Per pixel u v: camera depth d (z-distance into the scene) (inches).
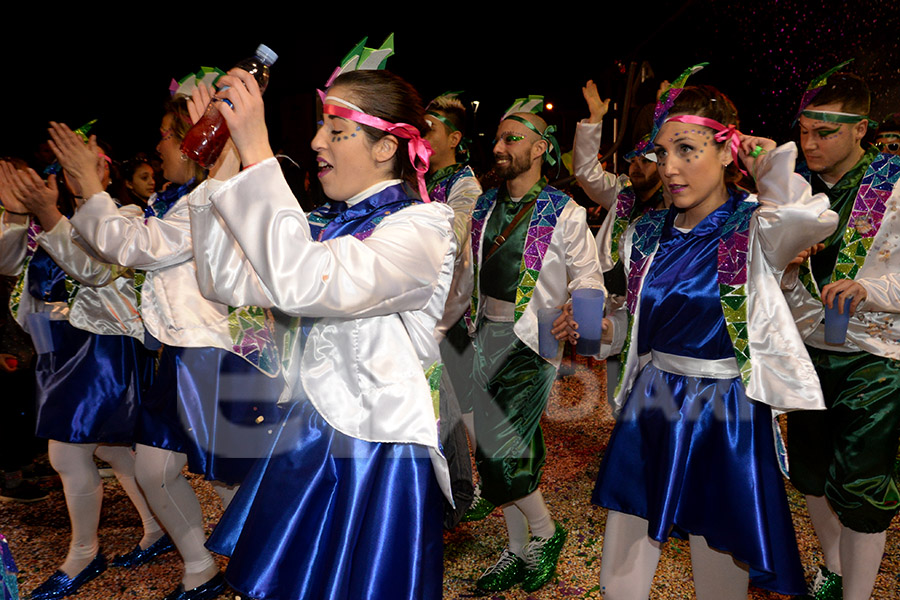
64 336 108.0
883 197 96.7
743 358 74.3
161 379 98.5
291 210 53.8
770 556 72.4
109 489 148.1
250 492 64.5
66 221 101.0
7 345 134.4
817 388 72.1
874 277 96.5
